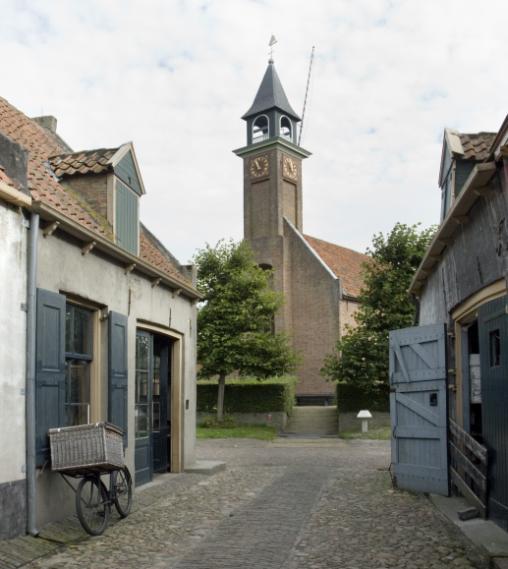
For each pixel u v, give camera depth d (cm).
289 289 3853
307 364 3722
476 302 838
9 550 660
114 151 1145
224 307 2770
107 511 822
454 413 1009
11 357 712
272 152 4081
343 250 4331
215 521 853
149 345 1224
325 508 933
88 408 957
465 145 1046
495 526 754
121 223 1148
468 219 841
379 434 2469
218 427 2773
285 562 648
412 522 819
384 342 2597
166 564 648
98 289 955
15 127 1206
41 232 788
